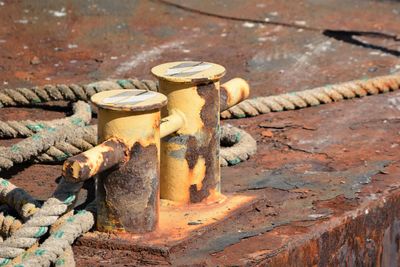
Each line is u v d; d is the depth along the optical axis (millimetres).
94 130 7559
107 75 9758
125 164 6020
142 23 11289
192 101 6430
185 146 6496
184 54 10430
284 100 8875
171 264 5914
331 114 8844
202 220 6395
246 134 7980
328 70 10125
